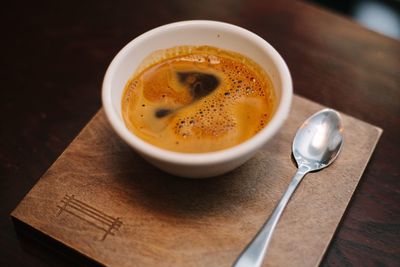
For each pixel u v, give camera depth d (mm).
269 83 304
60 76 362
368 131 317
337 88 348
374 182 311
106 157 307
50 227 283
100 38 380
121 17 390
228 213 285
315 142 311
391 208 302
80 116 343
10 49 376
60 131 336
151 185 295
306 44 369
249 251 267
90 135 316
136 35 380
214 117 303
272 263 269
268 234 273
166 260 270
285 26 378
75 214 287
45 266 287
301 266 269
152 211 286
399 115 337
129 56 303
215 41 318
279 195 292
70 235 280
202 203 288
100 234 279
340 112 330
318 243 276
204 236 277
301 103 328
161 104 310
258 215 284
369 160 309
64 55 372
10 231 298
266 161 304
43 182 298
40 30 386
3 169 321
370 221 298
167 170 276
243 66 320
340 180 298
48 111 346
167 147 291
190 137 295
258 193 292
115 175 300
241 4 392
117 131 267
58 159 306
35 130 337
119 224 282
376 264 284
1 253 291
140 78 318
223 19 385
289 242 276
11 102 351
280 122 270
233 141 292
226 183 295
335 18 382
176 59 325
